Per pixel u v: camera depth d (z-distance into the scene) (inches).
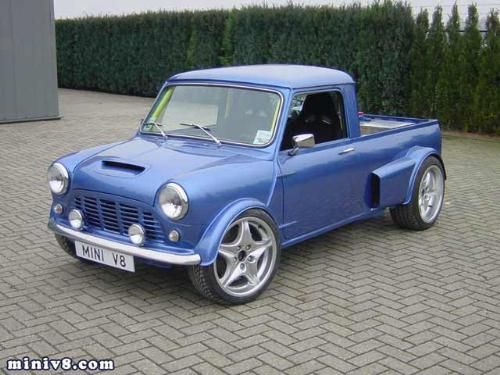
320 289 206.1
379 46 551.5
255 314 186.5
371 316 186.4
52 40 583.2
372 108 566.3
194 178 181.8
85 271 218.2
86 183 196.2
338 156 226.8
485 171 396.8
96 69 919.7
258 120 212.2
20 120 576.4
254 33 653.3
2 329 174.7
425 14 539.5
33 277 212.5
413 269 225.6
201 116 223.8
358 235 265.0
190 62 772.0
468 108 521.0
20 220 277.4
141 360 159.2
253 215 191.9
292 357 161.6
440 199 279.7
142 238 182.7
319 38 590.6
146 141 223.8
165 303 193.2
